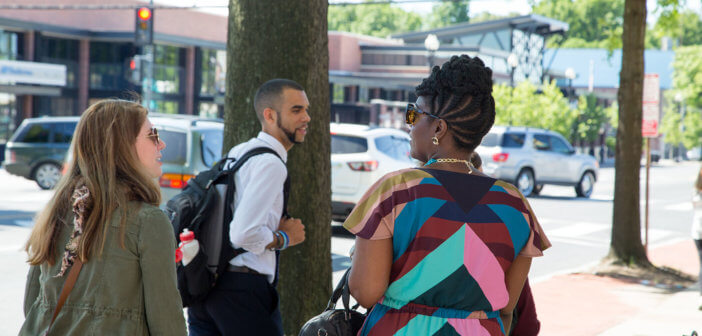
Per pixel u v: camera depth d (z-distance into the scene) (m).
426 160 2.24
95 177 2.22
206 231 3.23
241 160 3.24
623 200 9.29
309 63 4.11
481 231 2.05
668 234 13.86
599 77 70.75
